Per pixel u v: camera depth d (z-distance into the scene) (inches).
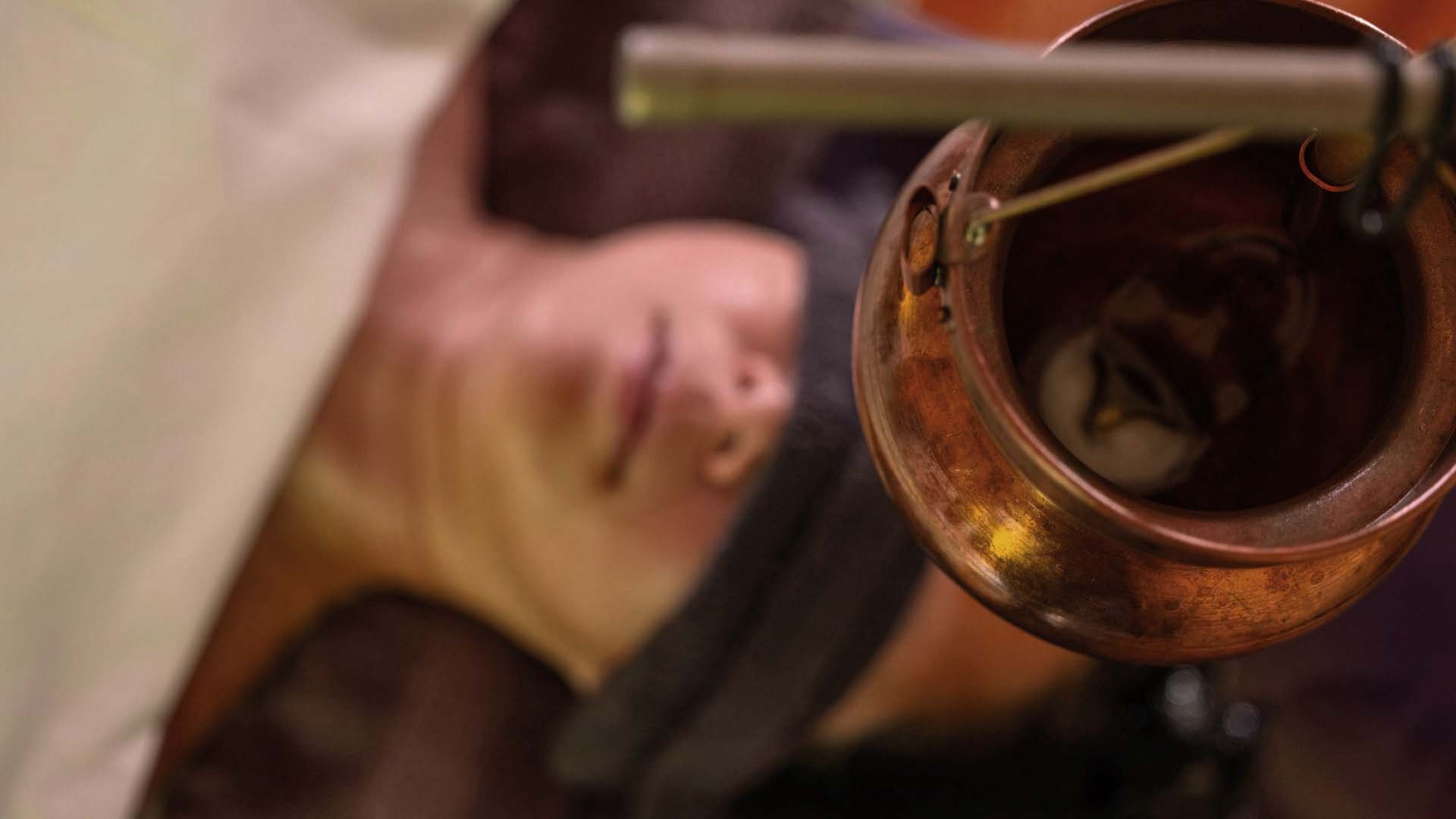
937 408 16.4
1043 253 18.1
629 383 32.1
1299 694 30.8
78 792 30.3
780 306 32.6
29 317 28.8
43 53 28.6
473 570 32.9
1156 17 15.4
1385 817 30.4
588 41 34.5
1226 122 10.5
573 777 33.1
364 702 32.9
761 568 31.6
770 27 34.3
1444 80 10.6
